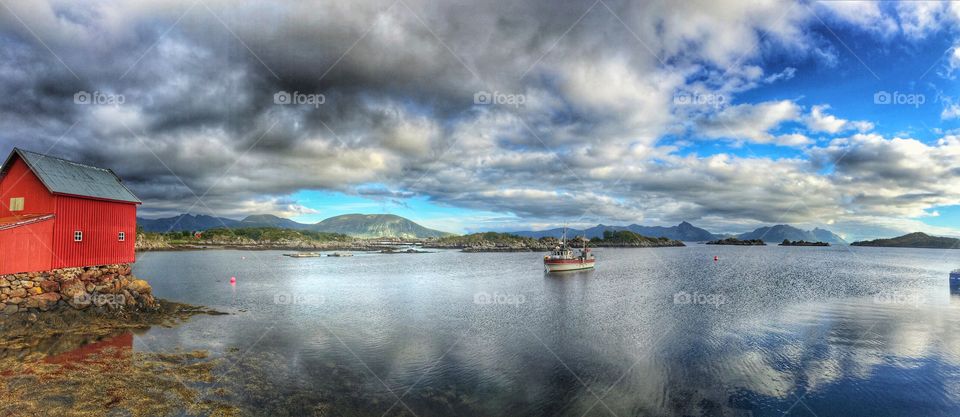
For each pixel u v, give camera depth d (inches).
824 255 6505.9
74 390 634.2
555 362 860.0
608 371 808.9
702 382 757.3
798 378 781.3
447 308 1528.1
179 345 919.0
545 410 636.7
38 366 735.1
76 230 1126.4
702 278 2723.9
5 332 930.7
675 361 871.1
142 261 3878.0
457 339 1044.5
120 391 639.8
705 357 898.1
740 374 799.1
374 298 1788.9
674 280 2598.4
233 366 784.9
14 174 1115.3
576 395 693.9
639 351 941.8
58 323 1015.6
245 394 655.1
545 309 1508.4
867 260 5137.8
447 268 3624.5
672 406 657.6
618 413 631.2
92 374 703.7
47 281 1044.5
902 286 2261.3
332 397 659.4
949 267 3885.3
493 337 1067.9
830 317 1339.8
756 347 976.3
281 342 983.0
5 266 970.1
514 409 638.5
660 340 1039.0
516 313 1422.2
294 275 2859.3
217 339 987.3
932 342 1023.0
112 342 916.6
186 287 2060.8
